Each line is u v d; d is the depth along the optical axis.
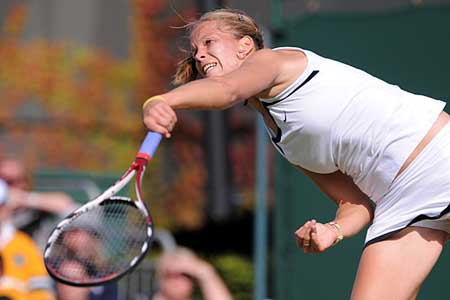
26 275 21.42
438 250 12.80
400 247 12.69
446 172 12.54
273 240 28.83
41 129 35.88
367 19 23.02
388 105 12.48
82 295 21.30
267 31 23.34
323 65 12.44
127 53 36.56
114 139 36.03
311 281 23.03
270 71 11.88
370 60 22.98
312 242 12.66
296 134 12.64
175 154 34.94
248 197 33.47
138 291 25.14
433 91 22.45
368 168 12.76
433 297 22.16
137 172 11.97
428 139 12.57
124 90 36.34
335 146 12.66
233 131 33.50
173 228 35.31
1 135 35.81
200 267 21.69
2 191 21.86
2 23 36.84
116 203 12.30
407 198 12.67
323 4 23.22
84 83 36.41
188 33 13.57
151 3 36.28
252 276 33.34
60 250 17.30
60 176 27.83
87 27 37.28
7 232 21.53
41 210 23.44
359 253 22.61
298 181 23.20
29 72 36.38
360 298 12.61
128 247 17.28
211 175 25.59
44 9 37.44
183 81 13.51
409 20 22.69
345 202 13.66
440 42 22.39
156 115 10.80
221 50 12.72
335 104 12.34
